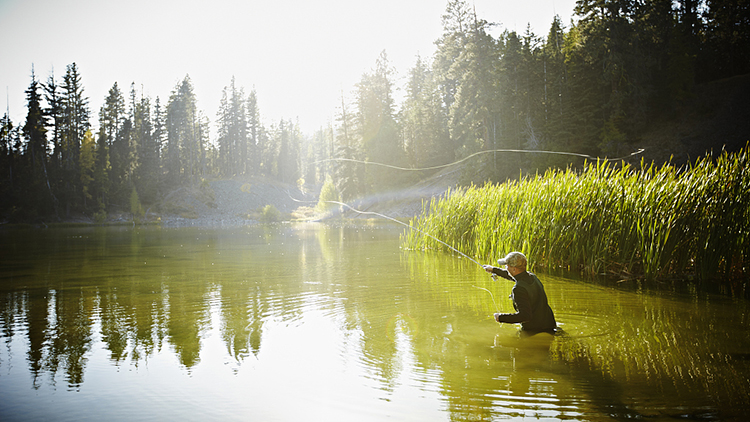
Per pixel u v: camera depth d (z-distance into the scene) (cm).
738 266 786
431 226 1470
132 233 3116
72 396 324
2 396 326
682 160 3331
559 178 1059
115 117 7075
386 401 301
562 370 350
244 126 9269
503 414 276
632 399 294
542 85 3925
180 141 8269
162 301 668
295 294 701
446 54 5231
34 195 5197
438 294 685
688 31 4406
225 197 7550
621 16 3706
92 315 580
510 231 1046
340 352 408
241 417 285
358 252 1423
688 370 345
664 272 788
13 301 682
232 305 629
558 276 845
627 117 3722
